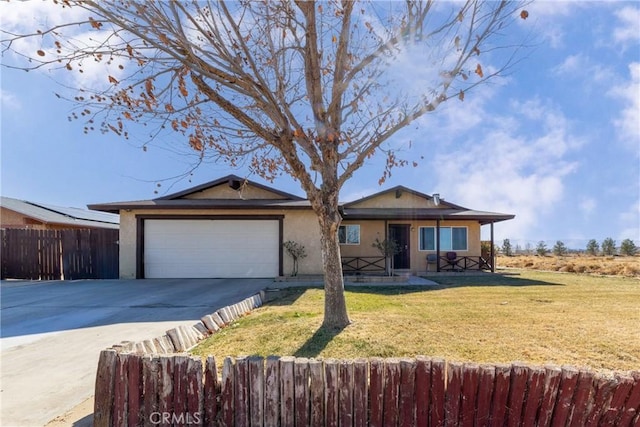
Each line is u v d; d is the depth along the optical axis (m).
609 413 2.16
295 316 5.43
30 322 5.76
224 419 2.35
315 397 2.31
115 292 8.84
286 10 4.06
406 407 2.25
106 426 2.37
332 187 4.61
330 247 4.66
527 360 3.46
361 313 5.48
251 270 12.07
